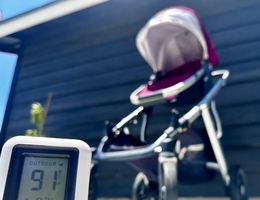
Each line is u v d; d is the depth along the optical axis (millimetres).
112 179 3340
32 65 4621
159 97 1677
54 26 4184
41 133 3393
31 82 4574
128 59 3631
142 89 1959
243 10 2943
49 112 4215
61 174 601
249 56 2811
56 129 4066
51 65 4402
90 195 1632
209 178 1887
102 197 3342
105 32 3914
